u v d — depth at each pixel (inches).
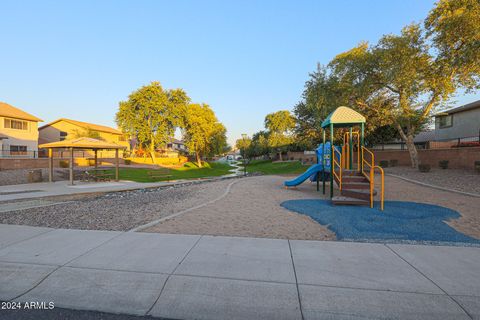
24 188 618.2
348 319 109.2
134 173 1086.4
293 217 277.0
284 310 115.3
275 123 2390.5
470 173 597.0
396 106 759.7
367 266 151.9
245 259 162.7
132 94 1569.9
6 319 113.8
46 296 132.0
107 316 116.1
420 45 642.2
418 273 143.1
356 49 743.7
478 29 484.1
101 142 786.8
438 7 575.8
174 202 383.9
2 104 1395.2
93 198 477.4
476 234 212.2
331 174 388.2
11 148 1290.6
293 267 151.1
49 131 1795.0
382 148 1275.8
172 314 116.5
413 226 230.7
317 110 871.7
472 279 136.5
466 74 592.4
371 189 312.5
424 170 666.8
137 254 172.6
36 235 215.8
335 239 204.8
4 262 163.5
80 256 170.6
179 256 168.4
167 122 1685.5
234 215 287.3
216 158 5383.9
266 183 647.8
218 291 129.3
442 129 1201.4
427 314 111.1
